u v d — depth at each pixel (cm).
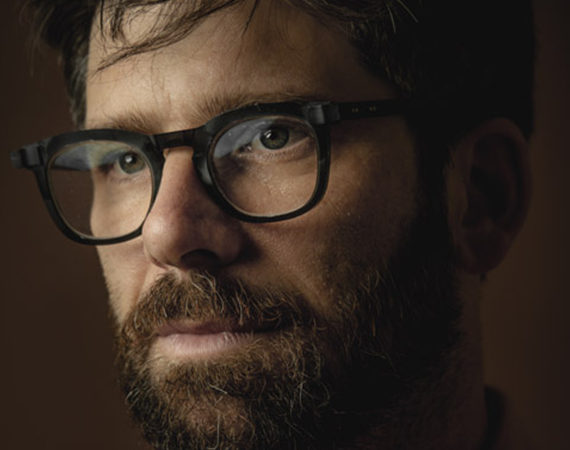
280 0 74
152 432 80
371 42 77
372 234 76
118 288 86
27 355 162
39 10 105
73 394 163
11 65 158
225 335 74
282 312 73
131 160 83
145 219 75
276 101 73
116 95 79
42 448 160
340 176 75
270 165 74
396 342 79
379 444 80
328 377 74
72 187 86
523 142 94
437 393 86
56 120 156
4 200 162
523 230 158
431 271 82
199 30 74
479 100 92
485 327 161
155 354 79
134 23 78
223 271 74
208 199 73
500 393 107
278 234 74
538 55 152
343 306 75
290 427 73
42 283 163
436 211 83
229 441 73
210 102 74
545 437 156
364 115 75
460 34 88
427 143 82
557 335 155
